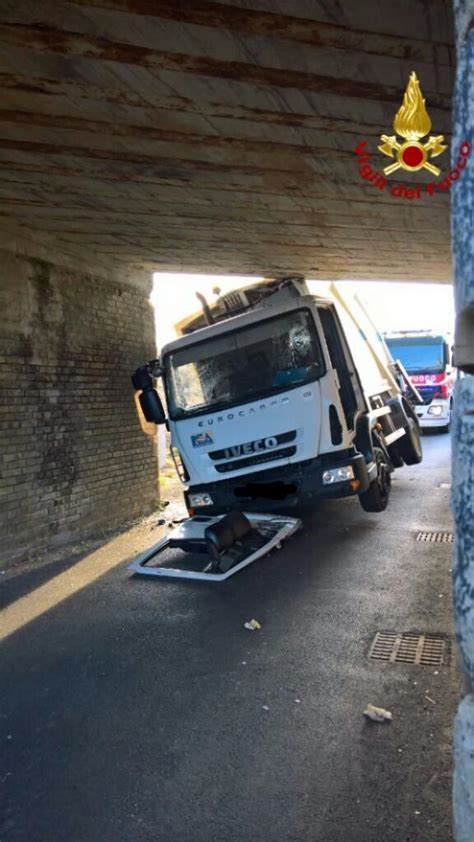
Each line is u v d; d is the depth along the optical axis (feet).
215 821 9.53
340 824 9.30
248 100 14.87
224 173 19.38
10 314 23.90
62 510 26.78
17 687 14.33
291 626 16.81
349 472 23.47
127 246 28.25
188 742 11.66
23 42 12.39
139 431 33.04
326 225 25.45
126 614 18.56
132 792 10.34
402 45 12.67
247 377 24.54
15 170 18.84
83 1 11.21
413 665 14.12
